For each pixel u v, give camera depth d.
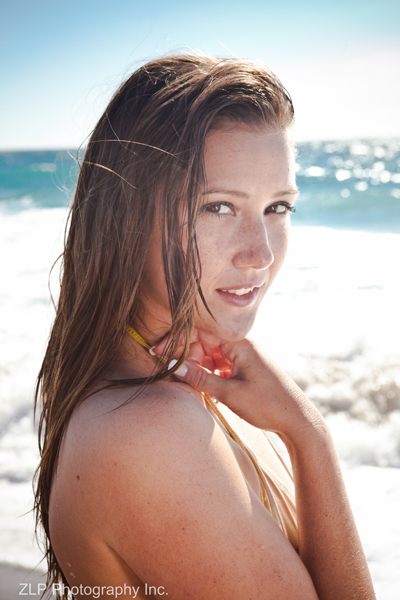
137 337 1.12
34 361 5.95
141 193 1.02
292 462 1.18
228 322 1.08
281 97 1.06
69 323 1.12
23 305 8.26
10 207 23.53
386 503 3.29
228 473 0.90
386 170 37.81
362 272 9.89
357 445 4.15
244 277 1.04
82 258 1.12
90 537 0.92
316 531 1.12
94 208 1.11
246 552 0.85
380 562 2.67
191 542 0.83
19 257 11.81
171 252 1.00
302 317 7.40
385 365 5.51
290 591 0.88
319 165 44.59
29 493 3.65
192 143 0.97
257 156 1.00
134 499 0.84
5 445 4.34
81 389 1.01
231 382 1.14
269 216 1.10
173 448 0.86
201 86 1.01
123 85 1.12
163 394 0.93
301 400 1.18
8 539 3.02
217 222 1.01
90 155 1.16
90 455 0.88
